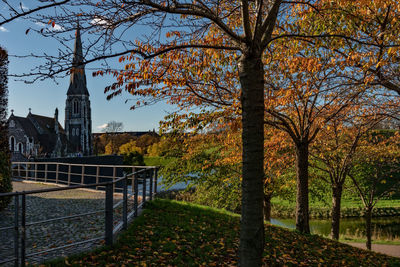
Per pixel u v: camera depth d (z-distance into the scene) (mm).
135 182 8109
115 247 5539
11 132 79250
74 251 5293
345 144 12883
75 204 10539
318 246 9047
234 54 6988
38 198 12016
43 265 4445
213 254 6078
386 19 6199
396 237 19109
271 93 8773
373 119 10102
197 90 8258
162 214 8617
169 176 17406
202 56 7102
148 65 5805
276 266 6352
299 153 10156
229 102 8367
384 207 27344
